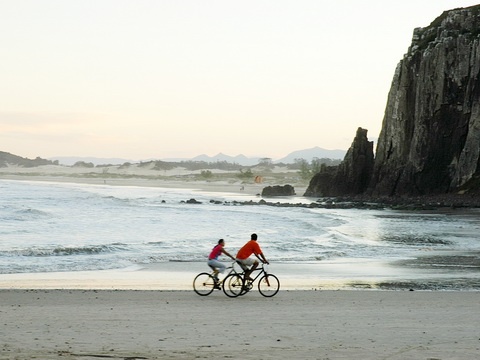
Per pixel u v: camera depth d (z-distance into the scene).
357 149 145.38
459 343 14.14
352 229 62.94
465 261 38.44
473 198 120.19
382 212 97.88
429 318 18.41
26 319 17.30
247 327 16.31
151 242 45.41
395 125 138.38
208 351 12.66
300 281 29.31
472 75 130.25
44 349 12.57
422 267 35.44
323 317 18.36
